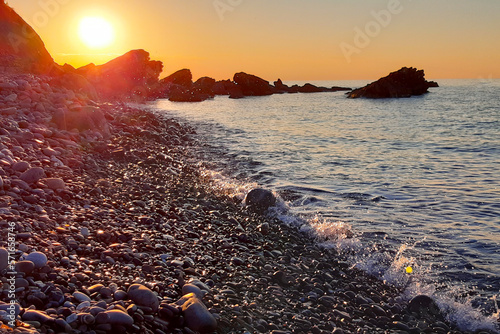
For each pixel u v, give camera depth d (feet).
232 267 25.31
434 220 37.01
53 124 54.19
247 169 58.59
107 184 37.14
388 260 28.96
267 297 22.11
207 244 28.43
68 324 14.71
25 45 96.02
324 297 22.88
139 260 22.22
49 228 23.45
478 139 88.89
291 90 376.48
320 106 203.62
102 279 19.08
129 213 30.86
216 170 57.36
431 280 26.09
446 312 22.63
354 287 25.05
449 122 126.62
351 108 190.19
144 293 17.65
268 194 40.93
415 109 179.93
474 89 369.50
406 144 83.05
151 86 250.78
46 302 15.99
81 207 29.27
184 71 313.73
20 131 43.11
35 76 88.07
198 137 90.74
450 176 53.93
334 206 41.39
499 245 31.19
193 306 17.98
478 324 21.67
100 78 199.31
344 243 31.68
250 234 32.55
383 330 20.62
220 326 18.38
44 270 17.97
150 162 52.47
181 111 166.40
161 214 32.81
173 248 25.68
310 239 33.14
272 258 28.27
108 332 15.28
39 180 30.37
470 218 37.37
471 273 26.96
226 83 328.29
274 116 149.07
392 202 42.55
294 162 63.87
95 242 23.47
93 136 56.59
